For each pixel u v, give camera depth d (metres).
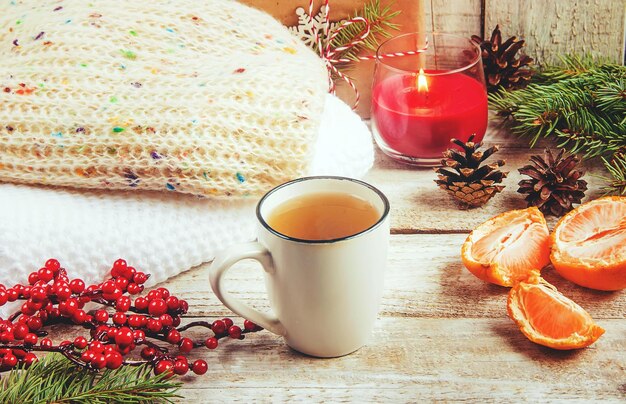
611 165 0.79
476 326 0.63
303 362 0.61
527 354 0.61
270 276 0.59
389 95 0.80
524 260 0.67
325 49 0.85
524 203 0.76
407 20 0.85
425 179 0.80
